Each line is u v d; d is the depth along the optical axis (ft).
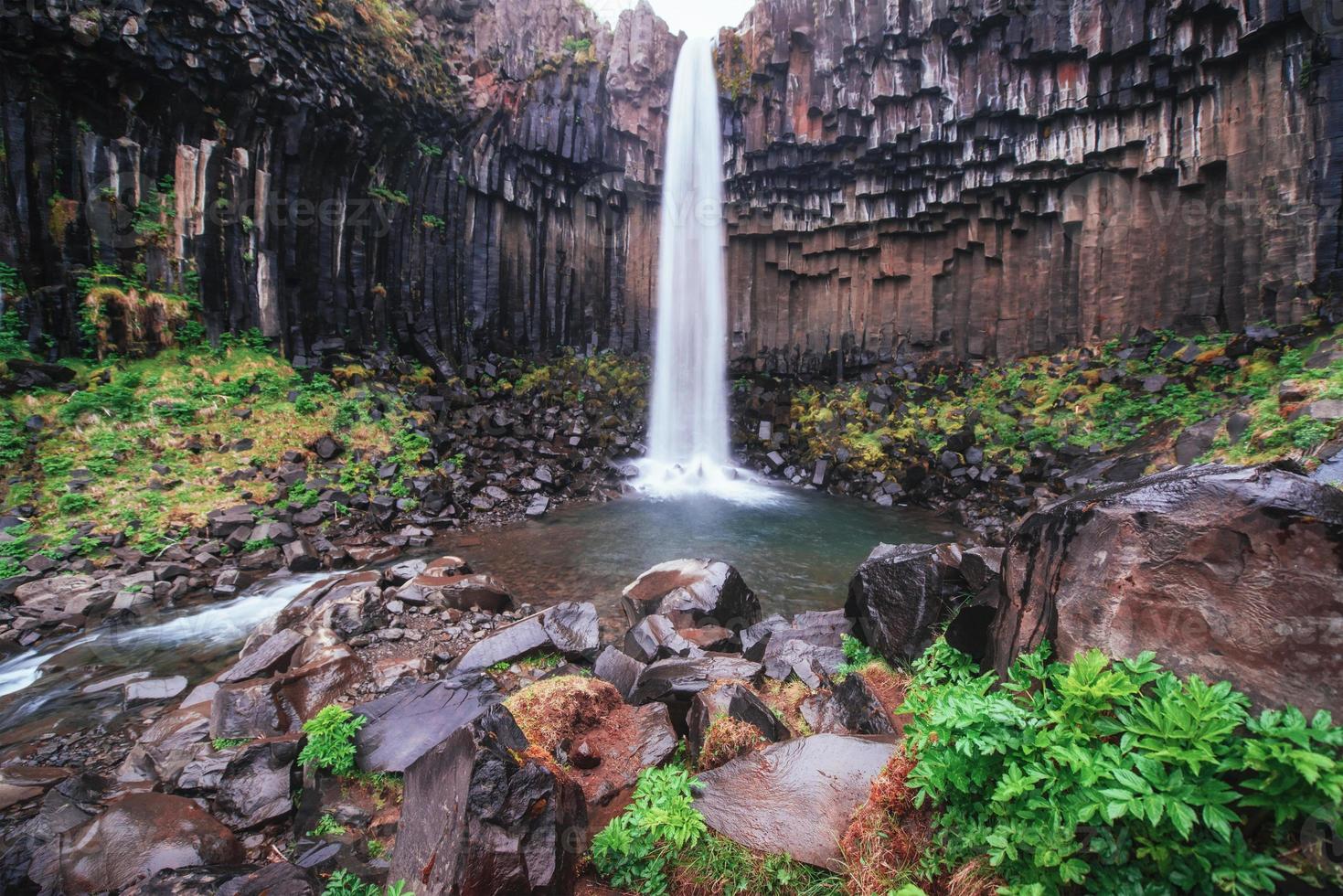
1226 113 55.21
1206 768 8.15
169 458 40.40
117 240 44.19
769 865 11.73
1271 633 9.35
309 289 55.88
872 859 11.00
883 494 57.72
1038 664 11.58
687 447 75.05
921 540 45.47
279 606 30.91
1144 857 8.24
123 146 43.88
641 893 11.89
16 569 30.63
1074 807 8.66
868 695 16.24
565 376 73.67
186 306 46.39
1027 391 62.75
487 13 68.59
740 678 19.35
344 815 15.25
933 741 11.18
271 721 19.25
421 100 60.90
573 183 80.12
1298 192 49.57
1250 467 10.77
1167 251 60.59
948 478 56.29
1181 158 58.34
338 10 52.85
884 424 67.62
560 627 24.75
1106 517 11.62
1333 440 28.73
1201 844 7.79
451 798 11.91
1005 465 54.39
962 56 67.92
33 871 13.30
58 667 24.75
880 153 73.77
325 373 54.03
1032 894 8.63
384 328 62.08
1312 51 48.42
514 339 75.97
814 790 13.17
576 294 82.38
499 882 10.89
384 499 43.60
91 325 42.22
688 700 18.98
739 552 41.83
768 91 77.87
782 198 81.61
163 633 27.91
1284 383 38.29
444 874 11.02
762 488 63.62
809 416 72.79
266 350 51.13
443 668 23.24
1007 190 69.67
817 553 42.01
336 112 54.24
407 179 63.16
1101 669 10.45
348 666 22.30
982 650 16.12
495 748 12.03
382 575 31.89
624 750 16.81
